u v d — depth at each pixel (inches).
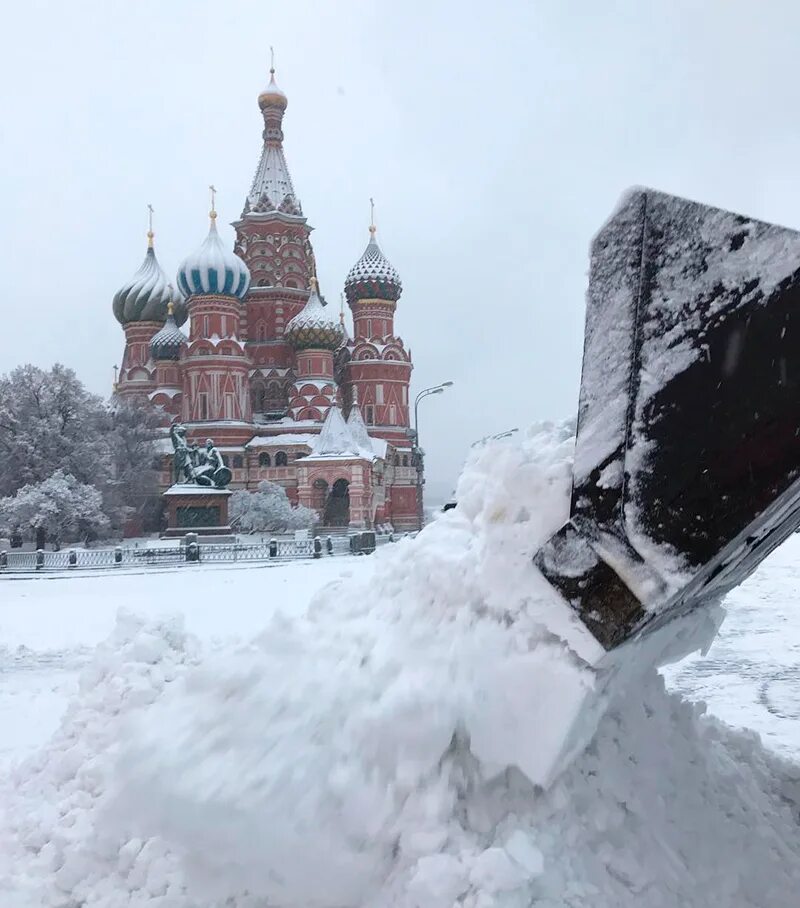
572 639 100.3
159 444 2239.2
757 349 90.6
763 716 252.1
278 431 2290.8
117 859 122.6
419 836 97.7
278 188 2635.3
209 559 1290.6
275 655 117.0
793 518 123.6
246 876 101.1
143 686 166.1
